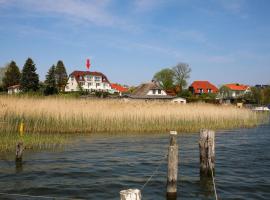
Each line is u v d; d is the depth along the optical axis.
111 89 127.62
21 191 10.38
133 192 4.83
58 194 10.20
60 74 121.50
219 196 10.23
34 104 25.47
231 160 15.72
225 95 109.50
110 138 23.00
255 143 22.02
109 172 13.04
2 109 23.08
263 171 13.44
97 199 9.83
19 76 111.44
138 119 27.77
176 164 9.86
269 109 68.25
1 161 14.25
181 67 105.81
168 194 9.84
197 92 110.75
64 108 26.20
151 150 18.27
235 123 34.62
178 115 29.48
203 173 11.98
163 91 83.12
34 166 13.59
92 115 26.48
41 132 23.81
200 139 12.08
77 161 14.84
